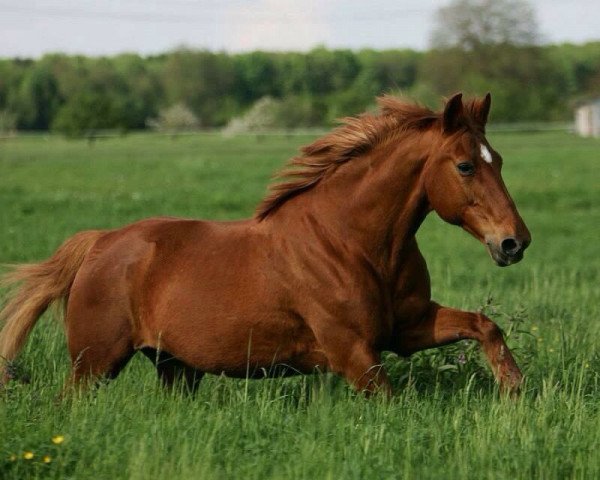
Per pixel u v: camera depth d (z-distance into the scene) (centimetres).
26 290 1224
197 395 1163
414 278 1078
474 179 1030
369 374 1052
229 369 1112
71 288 1186
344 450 921
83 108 12950
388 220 1061
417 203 1066
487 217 1023
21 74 18088
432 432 964
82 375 1166
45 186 5494
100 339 1153
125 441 956
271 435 982
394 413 1005
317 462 898
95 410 1034
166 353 1180
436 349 1231
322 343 1070
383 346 1078
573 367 1233
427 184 1056
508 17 15450
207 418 1012
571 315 1666
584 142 10069
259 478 883
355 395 1089
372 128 1082
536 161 7088
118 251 1158
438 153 1045
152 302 1132
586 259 2898
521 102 14412
